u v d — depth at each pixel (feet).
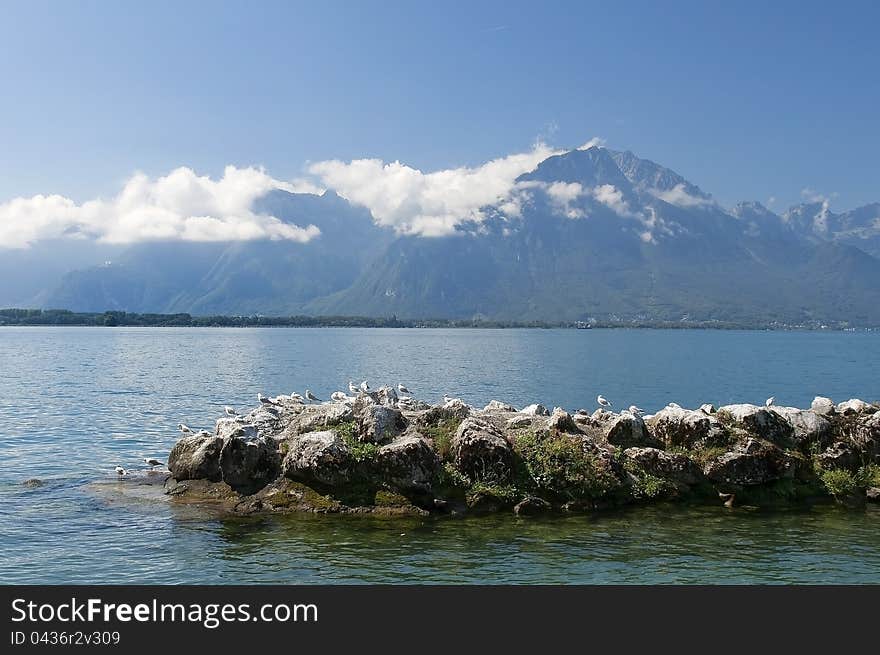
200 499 86.48
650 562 67.51
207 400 212.02
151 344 634.02
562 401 232.53
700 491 89.86
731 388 283.59
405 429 92.53
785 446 95.71
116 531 74.79
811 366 421.18
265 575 63.52
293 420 102.12
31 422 159.02
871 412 100.27
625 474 89.15
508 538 73.97
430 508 82.43
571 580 63.21
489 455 86.74
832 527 79.15
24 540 71.72
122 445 130.93
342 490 84.28
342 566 65.62
